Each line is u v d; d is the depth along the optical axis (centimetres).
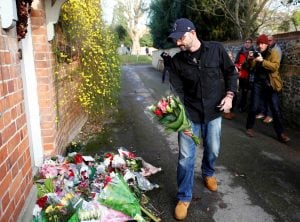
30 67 395
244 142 563
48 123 421
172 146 553
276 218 324
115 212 278
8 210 222
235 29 1367
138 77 1770
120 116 781
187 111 346
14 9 234
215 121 344
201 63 323
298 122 655
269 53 547
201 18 1370
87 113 700
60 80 490
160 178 415
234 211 338
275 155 497
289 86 685
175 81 341
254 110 582
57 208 268
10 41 244
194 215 331
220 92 337
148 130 656
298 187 390
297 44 655
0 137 214
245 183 402
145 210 316
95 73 631
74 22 538
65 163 385
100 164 396
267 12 1311
